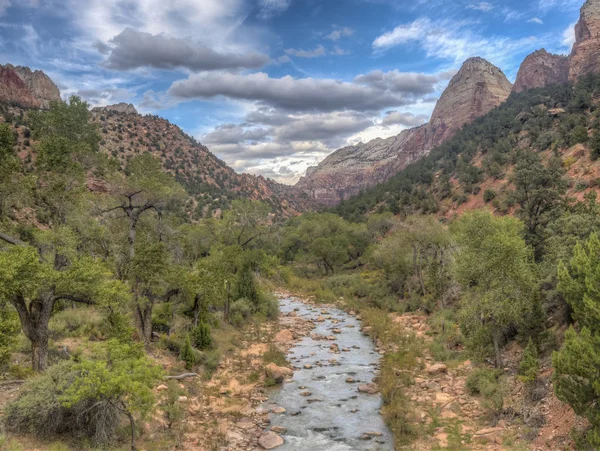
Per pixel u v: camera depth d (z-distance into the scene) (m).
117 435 14.16
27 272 14.77
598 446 10.70
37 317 16.64
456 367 24.00
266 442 16.02
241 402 20.03
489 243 22.33
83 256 18.30
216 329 31.55
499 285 21.56
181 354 23.27
